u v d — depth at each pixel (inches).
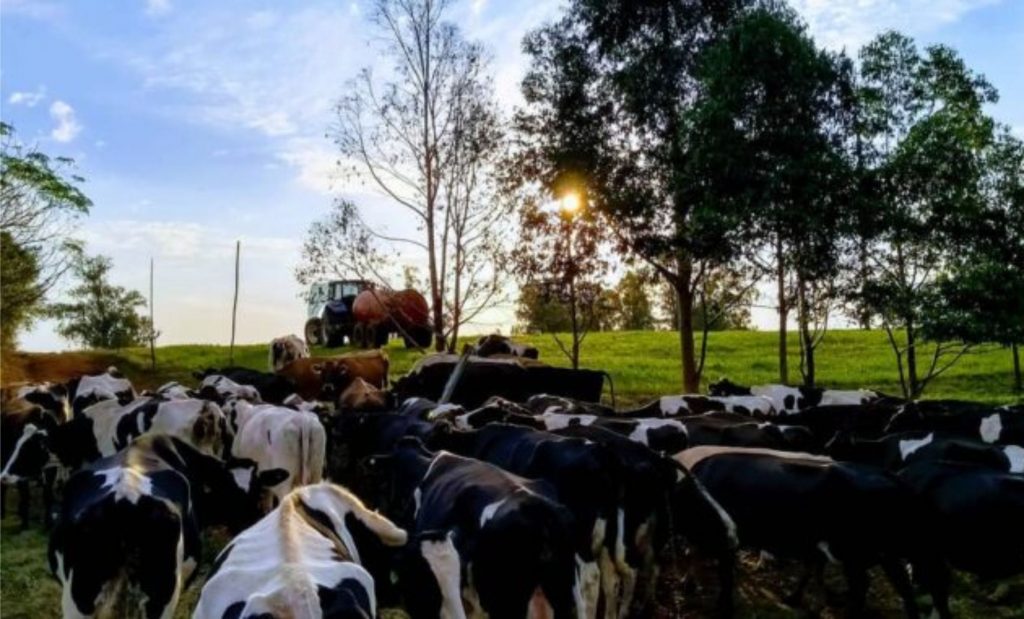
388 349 1466.5
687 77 869.2
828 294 767.7
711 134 746.8
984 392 1094.4
